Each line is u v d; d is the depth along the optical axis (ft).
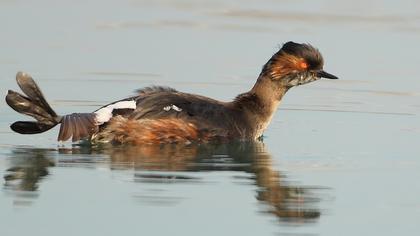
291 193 43.73
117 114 52.42
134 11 90.84
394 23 86.74
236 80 68.33
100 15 88.58
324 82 69.97
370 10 92.53
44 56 73.51
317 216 40.75
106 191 43.21
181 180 45.29
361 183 45.57
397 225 39.70
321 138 55.26
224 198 42.68
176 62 73.10
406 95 66.23
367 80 69.87
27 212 40.34
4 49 75.20
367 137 55.42
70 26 83.71
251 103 55.11
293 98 65.72
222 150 52.03
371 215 40.86
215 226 39.06
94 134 52.11
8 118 58.75
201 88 66.08
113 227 38.65
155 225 39.06
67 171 46.50
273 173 47.03
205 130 53.01
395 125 58.59
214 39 80.43
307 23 86.22
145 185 44.37
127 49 76.64
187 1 96.37
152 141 52.34
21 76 50.65
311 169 48.06
